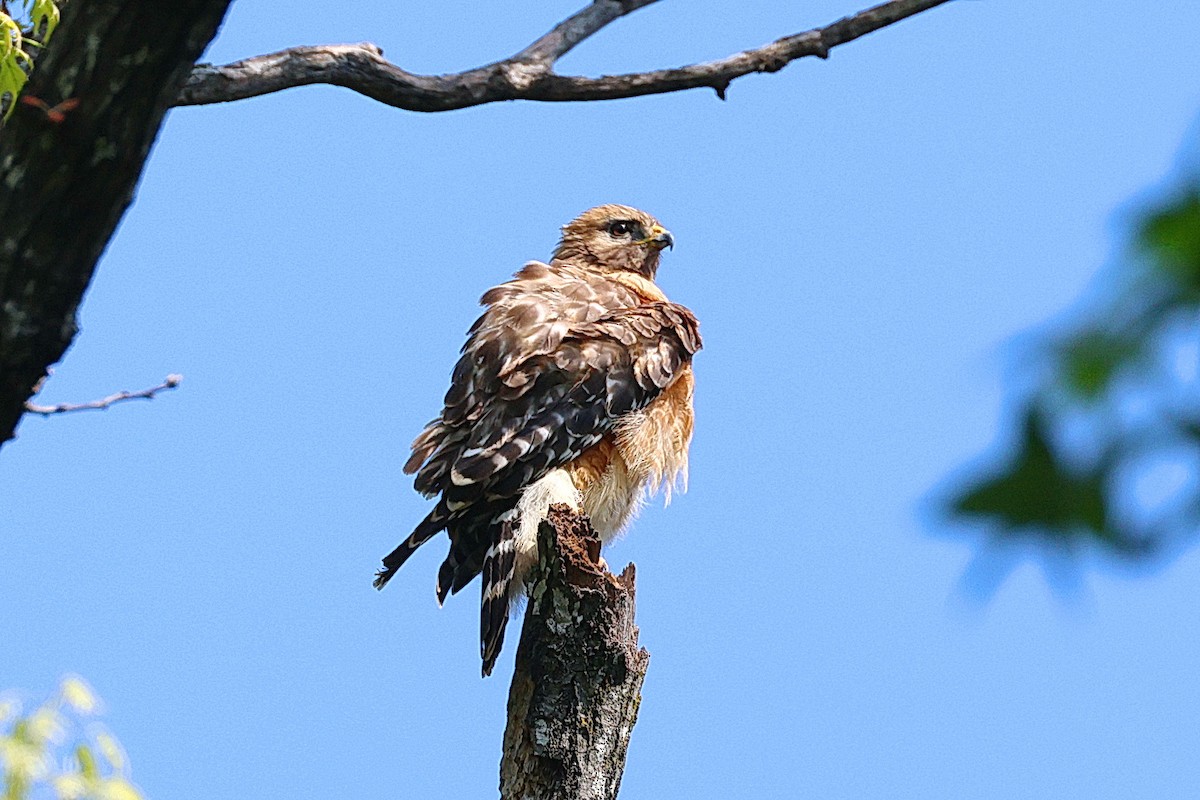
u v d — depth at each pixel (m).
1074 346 2.74
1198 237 2.69
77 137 6.34
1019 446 2.79
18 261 6.51
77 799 5.98
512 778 10.10
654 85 12.25
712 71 12.30
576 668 10.11
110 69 6.30
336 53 11.56
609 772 10.08
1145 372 2.70
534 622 10.28
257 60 11.35
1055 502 2.76
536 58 12.17
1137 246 2.73
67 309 6.71
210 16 6.37
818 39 12.52
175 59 6.37
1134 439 2.72
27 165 6.38
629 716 10.20
